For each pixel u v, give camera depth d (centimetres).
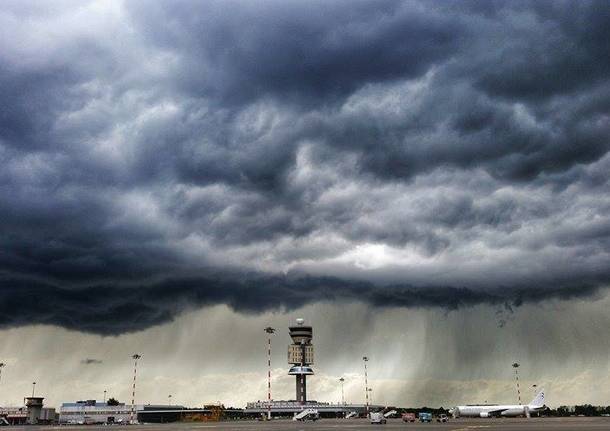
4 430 12875
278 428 11162
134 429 12188
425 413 17375
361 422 16600
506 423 13275
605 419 16775
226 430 10138
